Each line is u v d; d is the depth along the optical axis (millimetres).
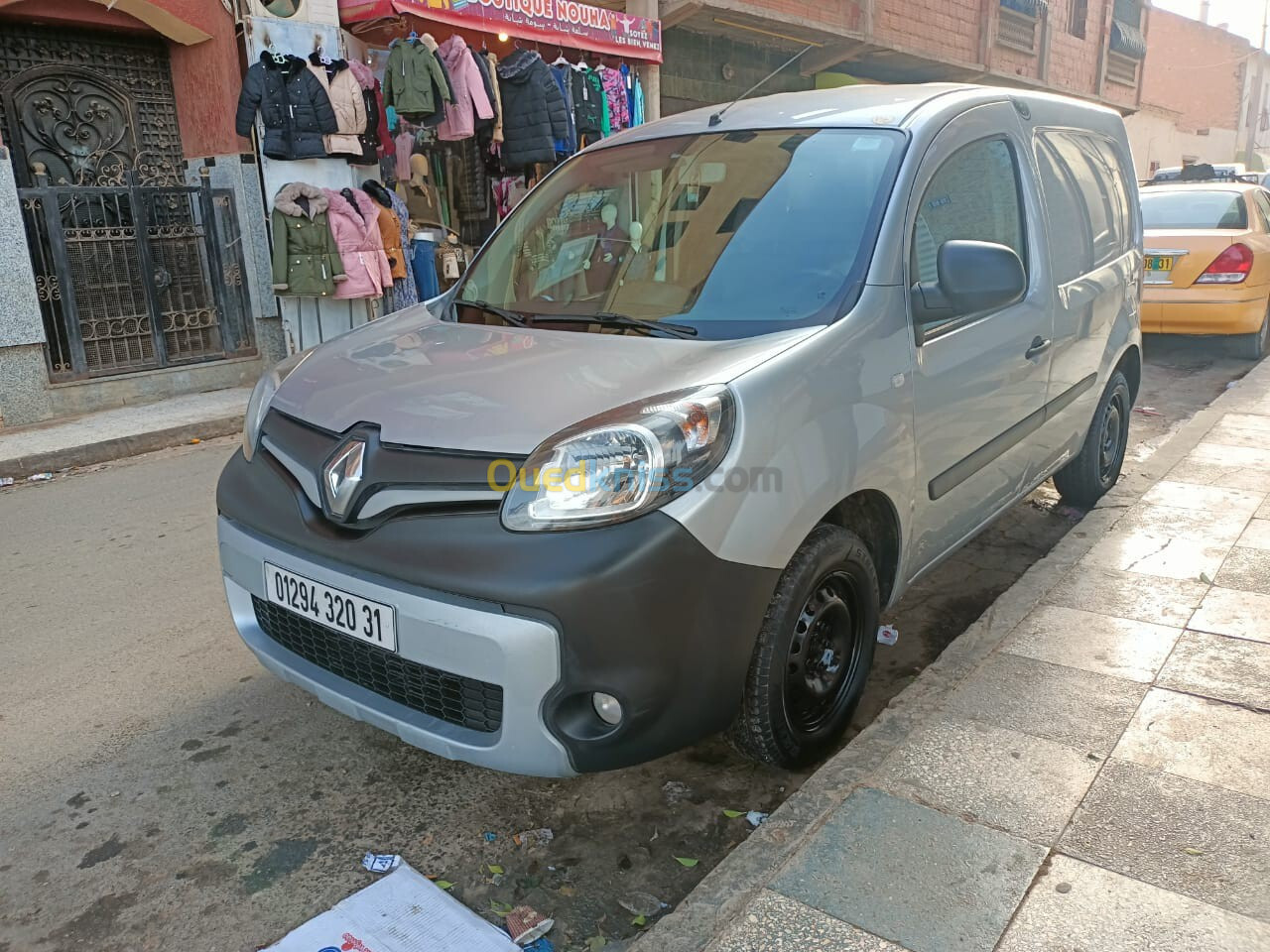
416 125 8305
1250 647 3068
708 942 1967
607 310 2904
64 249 7520
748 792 2738
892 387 2672
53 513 5504
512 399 2318
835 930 1969
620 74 9641
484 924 2219
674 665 2160
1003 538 4629
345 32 8172
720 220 3023
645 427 2137
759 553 2246
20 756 2980
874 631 2855
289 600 2482
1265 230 8531
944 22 15102
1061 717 2703
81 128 8203
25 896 2365
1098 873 2104
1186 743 2568
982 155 3395
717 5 10914
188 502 5605
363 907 2266
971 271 2727
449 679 2236
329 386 2658
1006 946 1915
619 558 2072
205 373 8367
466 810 2686
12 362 7246
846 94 3461
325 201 7594
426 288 8742
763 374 2324
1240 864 2117
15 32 7746
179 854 2518
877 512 2805
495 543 2107
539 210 3541
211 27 8055
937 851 2186
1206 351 9258
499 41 8812
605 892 2359
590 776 2824
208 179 8375
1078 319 3938
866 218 2830
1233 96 36094
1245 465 4980
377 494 2295
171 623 3934
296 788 2793
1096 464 4641
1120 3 21250
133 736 3082
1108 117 4695
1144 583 3557
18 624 3959
